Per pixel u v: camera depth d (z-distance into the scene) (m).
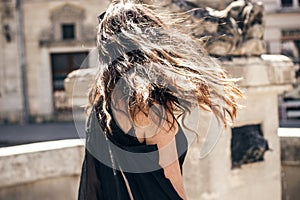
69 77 3.27
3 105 20.03
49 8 19.88
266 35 19.70
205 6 2.87
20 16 19.88
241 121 2.89
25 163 2.89
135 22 1.62
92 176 1.62
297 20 19.53
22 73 19.97
